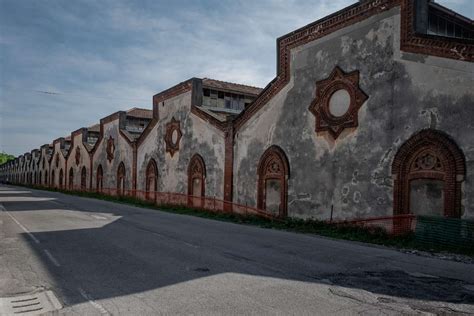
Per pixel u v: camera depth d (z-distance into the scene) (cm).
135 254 941
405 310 564
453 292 662
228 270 791
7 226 1444
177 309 557
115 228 1419
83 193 4247
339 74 1572
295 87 1780
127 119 4247
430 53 1283
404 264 890
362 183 1458
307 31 1733
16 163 9800
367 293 646
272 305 577
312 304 584
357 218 1465
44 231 1325
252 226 1677
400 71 1362
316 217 1628
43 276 736
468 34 1722
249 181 2012
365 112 1466
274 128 1875
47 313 544
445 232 1128
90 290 647
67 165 5272
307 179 1683
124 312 545
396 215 1325
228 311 550
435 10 1619
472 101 1172
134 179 3331
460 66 1205
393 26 1393
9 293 635
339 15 1591
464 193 1177
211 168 2330
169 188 2800
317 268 825
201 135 2448
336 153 1564
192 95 2575
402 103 1349
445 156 1216
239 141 2102
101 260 873
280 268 819
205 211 2230
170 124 2834
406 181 1324
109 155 3891
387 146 1383
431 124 1264
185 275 746
